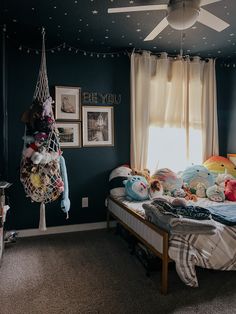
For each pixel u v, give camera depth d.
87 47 3.29
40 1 2.19
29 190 2.48
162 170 3.28
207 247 2.06
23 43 3.09
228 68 3.99
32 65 3.15
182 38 3.01
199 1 1.83
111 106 3.48
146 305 1.88
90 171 3.45
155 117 3.57
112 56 3.46
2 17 2.47
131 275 2.30
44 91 2.72
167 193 3.10
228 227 2.19
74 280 2.21
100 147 3.47
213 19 2.09
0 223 2.33
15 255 2.67
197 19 2.04
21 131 3.13
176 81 3.61
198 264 2.02
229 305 1.89
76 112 3.34
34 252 2.75
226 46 3.29
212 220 2.14
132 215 2.61
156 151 3.58
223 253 2.10
